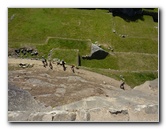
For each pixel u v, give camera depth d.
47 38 36.88
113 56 35.97
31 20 39.72
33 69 29.83
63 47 35.75
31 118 19.12
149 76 32.59
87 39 37.78
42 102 23.20
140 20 44.66
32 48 34.66
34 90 25.28
